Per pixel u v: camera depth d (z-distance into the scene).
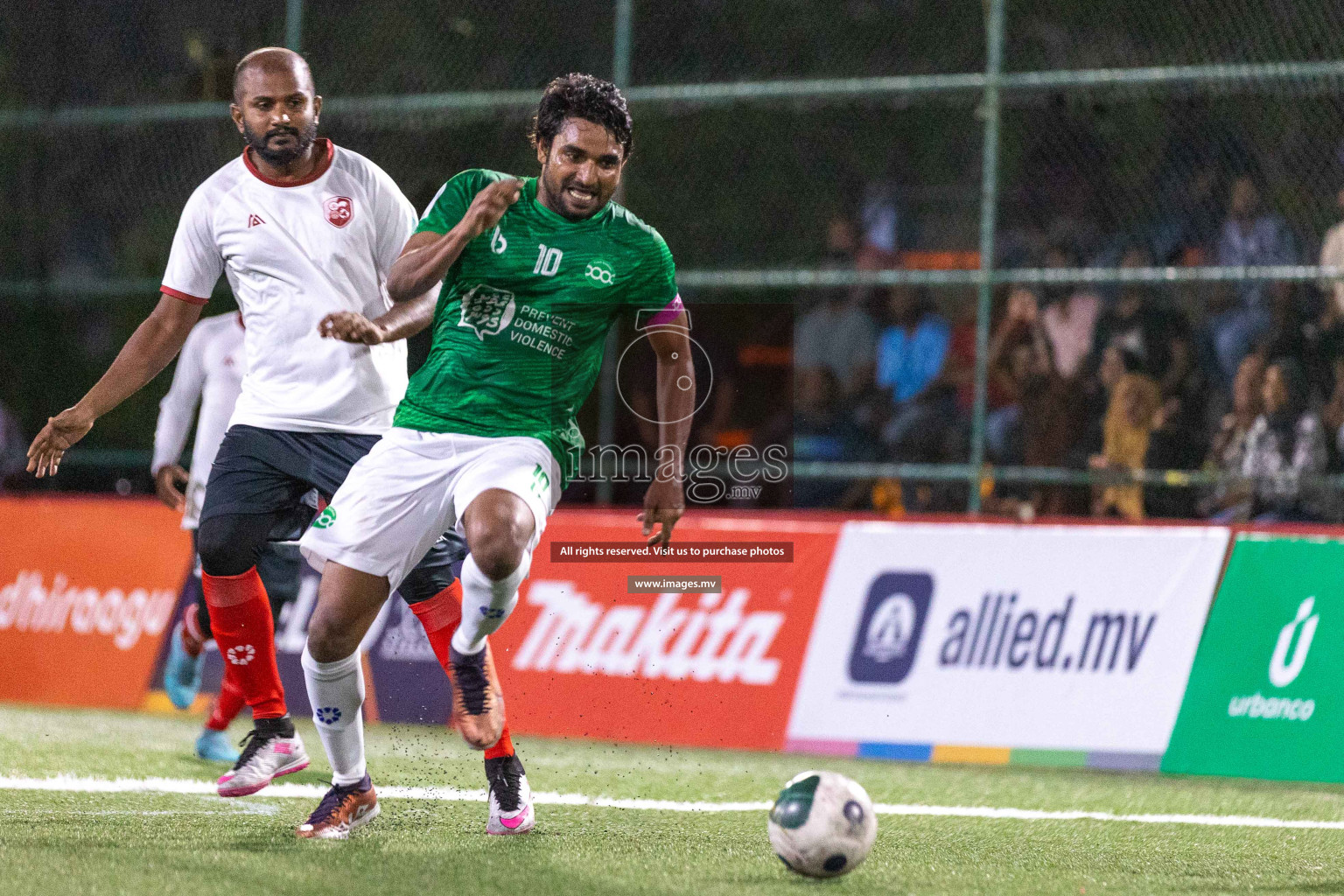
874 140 38.84
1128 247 34.50
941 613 23.34
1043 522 23.36
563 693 24.41
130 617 26.75
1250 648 22.00
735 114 38.69
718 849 14.74
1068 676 22.61
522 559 13.48
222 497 16.14
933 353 32.44
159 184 34.09
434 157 35.25
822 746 23.28
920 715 23.03
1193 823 17.59
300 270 16.11
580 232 14.10
